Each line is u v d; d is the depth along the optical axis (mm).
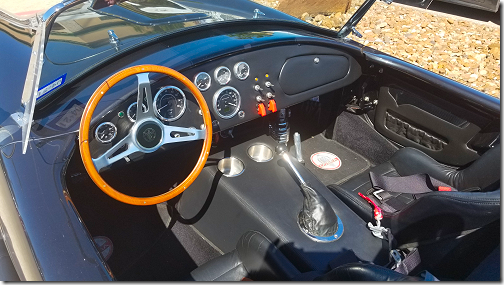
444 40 4539
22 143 1330
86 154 1246
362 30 4738
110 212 2102
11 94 1687
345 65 2248
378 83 2369
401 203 1906
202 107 1485
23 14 2646
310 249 1534
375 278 904
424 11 5148
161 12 1968
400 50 4320
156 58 1635
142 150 1413
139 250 1998
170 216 2176
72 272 1047
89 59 1605
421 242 1456
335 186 2061
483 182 1758
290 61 1979
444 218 1316
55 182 1259
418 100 2166
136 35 1755
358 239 1588
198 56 1647
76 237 1133
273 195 1804
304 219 1607
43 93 1448
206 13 2041
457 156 2043
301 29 2168
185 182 1489
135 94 1465
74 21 1885
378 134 2512
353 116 2633
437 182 1878
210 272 1577
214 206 1918
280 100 2051
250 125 2369
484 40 4516
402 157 2156
